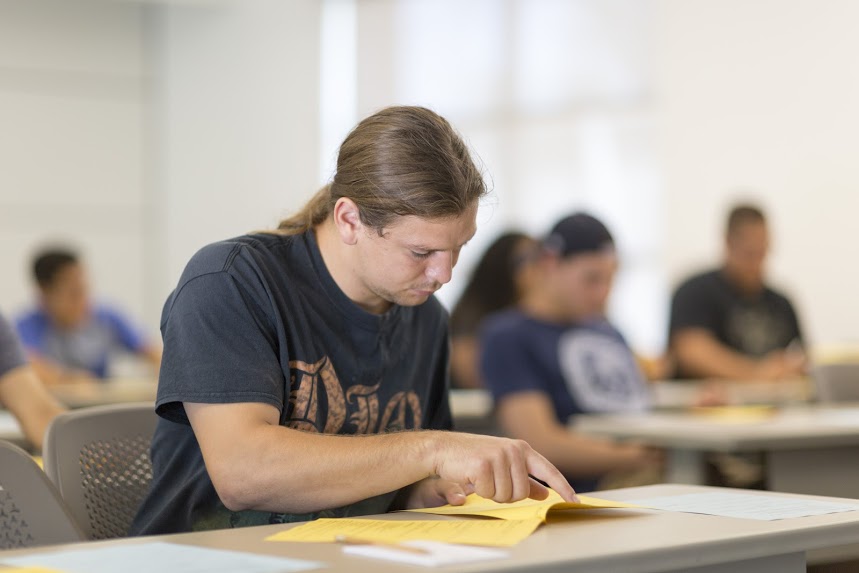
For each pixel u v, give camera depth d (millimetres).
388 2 7746
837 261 5781
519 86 7191
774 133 6008
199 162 7699
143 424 1830
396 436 1437
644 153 6590
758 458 2773
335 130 7848
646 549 1127
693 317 4902
